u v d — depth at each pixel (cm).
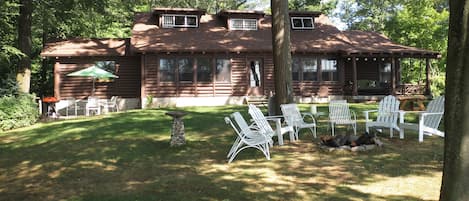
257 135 830
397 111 924
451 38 342
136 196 564
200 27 2283
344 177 616
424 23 2602
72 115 2047
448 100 346
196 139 996
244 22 2308
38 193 619
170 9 2206
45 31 2350
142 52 1973
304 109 1596
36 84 2712
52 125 1327
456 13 337
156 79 2042
